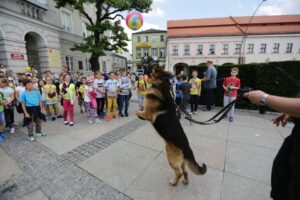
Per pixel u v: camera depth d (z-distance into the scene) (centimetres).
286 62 633
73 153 366
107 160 336
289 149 135
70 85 565
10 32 1012
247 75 716
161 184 264
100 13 1385
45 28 1284
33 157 351
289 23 3041
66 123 577
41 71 1325
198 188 253
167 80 251
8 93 521
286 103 106
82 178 281
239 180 270
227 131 484
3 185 265
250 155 346
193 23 3409
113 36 1409
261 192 242
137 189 253
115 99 635
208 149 374
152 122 248
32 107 437
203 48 3125
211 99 752
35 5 1184
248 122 566
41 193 248
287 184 139
